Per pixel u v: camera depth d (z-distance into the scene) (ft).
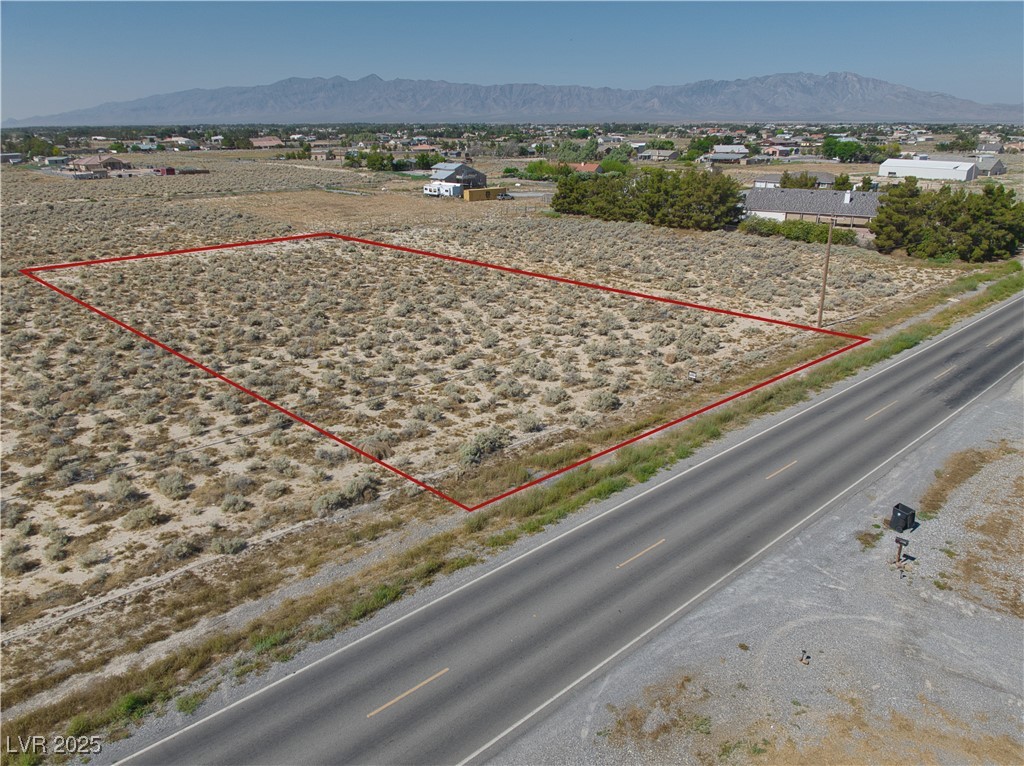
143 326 136.05
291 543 69.41
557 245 233.55
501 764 45.34
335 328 136.98
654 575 64.95
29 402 100.63
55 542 68.49
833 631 58.18
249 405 102.06
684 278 189.57
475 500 77.66
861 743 47.47
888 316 156.87
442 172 396.57
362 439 91.91
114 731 47.11
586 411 103.30
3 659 53.52
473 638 56.49
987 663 55.01
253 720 48.24
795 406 106.32
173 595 61.57
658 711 49.80
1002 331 146.51
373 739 46.85
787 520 74.59
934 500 79.20
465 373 117.91
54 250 200.44
